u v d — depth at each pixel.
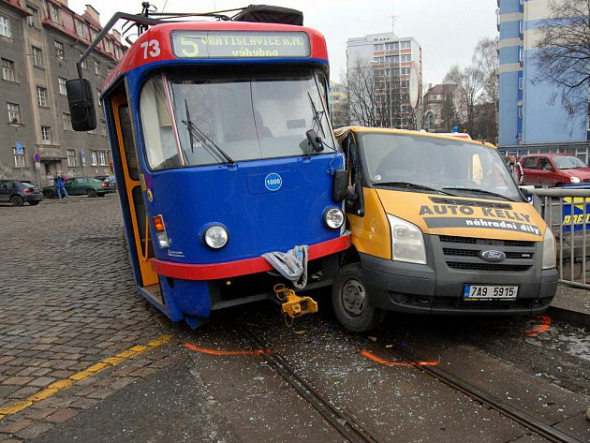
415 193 4.95
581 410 3.52
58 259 10.20
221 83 4.72
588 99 40.97
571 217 5.96
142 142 4.74
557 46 36.03
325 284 5.20
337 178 4.88
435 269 4.38
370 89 50.19
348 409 3.61
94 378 4.29
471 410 3.56
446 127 76.62
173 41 4.48
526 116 47.72
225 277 4.44
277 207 4.62
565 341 4.82
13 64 38.62
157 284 6.43
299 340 4.99
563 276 6.19
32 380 4.31
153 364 4.54
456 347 4.72
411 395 3.80
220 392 3.95
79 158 47.25
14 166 37.97
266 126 4.81
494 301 4.50
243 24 4.77
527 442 3.15
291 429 3.38
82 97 5.43
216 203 4.39
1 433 3.44
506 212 4.93
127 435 3.37
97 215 20.22
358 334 5.07
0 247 12.32
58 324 5.84
